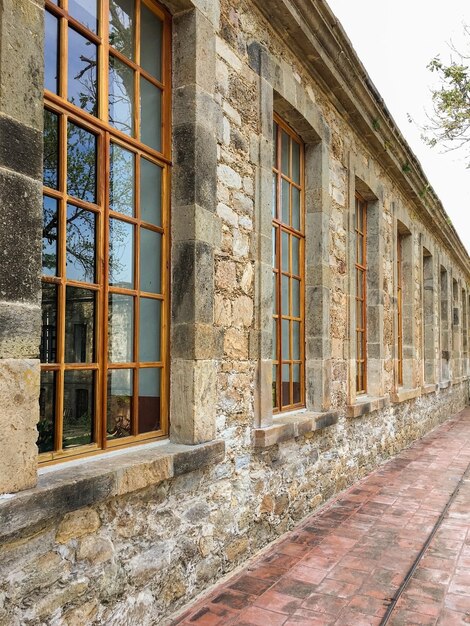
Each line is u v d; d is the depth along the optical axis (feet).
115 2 10.41
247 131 13.74
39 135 7.57
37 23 7.55
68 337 9.09
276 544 14.28
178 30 11.63
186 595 10.76
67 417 9.10
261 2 14.38
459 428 39.86
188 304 11.23
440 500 18.93
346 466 20.53
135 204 10.71
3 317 6.94
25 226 7.30
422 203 33.68
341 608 10.83
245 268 13.50
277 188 16.62
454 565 13.21
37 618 7.47
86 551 8.36
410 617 10.56
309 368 18.20
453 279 51.01
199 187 11.41
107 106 9.84
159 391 11.36
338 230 20.24
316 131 18.02
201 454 10.82
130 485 8.87
